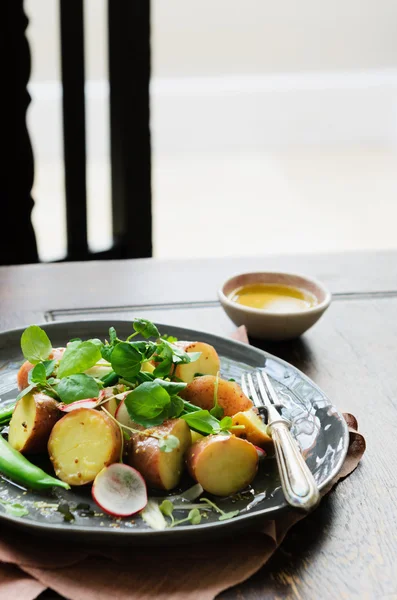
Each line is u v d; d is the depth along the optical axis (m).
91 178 4.04
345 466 0.78
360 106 4.79
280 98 4.71
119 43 1.95
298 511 0.67
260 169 4.41
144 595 0.64
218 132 4.73
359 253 1.37
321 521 0.72
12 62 1.70
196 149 4.74
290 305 1.07
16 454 0.74
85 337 0.98
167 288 1.19
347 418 0.84
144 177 2.10
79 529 0.65
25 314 1.09
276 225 3.52
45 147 4.16
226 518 0.69
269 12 4.43
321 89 4.71
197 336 0.96
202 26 4.41
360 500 0.75
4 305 1.11
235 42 4.50
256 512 0.67
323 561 0.68
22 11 1.68
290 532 0.71
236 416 0.78
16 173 1.79
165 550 0.67
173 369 0.82
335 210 3.72
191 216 3.62
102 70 4.12
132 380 0.78
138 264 1.28
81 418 0.73
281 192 3.99
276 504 0.71
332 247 3.25
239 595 0.65
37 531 0.65
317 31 4.53
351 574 0.67
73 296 1.15
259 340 1.05
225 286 1.08
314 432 0.80
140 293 1.17
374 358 1.01
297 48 4.57
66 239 2.02
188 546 0.68
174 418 0.75
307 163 4.51
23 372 0.83
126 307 1.12
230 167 4.43
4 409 0.82
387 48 4.61
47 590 0.65
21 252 1.85
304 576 0.67
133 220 2.13
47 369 0.79
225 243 3.29
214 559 0.67
